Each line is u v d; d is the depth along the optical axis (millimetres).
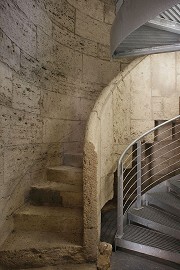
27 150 2807
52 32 3357
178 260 2355
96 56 4148
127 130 3320
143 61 3400
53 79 3395
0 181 2232
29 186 2855
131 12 2094
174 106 3537
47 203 2758
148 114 3439
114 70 4352
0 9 2201
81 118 3963
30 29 2842
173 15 2201
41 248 2199
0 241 2215
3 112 2268
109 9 4297
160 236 2756
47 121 3270
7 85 2340
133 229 2918
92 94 4113
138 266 2408
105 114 2830
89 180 2275
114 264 2436
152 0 1848
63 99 3609
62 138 3600
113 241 2781
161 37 2459
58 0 3467
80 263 2258
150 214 2990
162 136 3584
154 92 3461
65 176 2955
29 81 2828
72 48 3768
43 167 3199
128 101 3311
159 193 3275
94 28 4113
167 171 4008
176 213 2828
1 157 2242
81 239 2355
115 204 4086
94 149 2295
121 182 2730
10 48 2398
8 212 2400
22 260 2189
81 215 2494
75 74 3826
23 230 2510
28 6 2795
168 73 3514
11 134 2441
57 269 2170
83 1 3938
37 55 3012
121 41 2316
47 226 2488
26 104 2766
